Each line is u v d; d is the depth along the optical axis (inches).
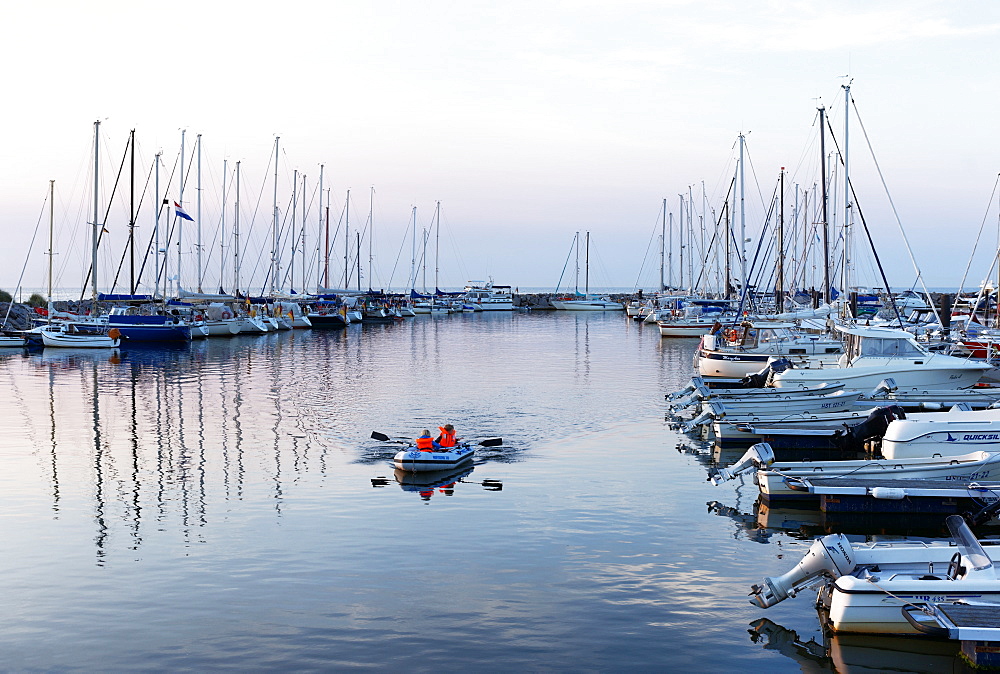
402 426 1373.0
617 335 3708.2
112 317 3058.6
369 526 819.4
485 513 864.9
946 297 2674.7
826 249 2220.7
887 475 916.6
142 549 753.0
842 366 1590.8
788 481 880.3
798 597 655.8
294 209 4549.7
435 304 5777.6
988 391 1365.7
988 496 837.2
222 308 3543.3
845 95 2122.3
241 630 588.7
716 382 1598.2
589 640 576.1
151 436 1284.4
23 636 579.8
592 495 940.6
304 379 2023.9
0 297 3762.3
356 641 572.4
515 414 1497.3
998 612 552.7
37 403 1625.2
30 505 897.5
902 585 575.2
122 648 562.3
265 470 1055.0
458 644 568.7
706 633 589.3
